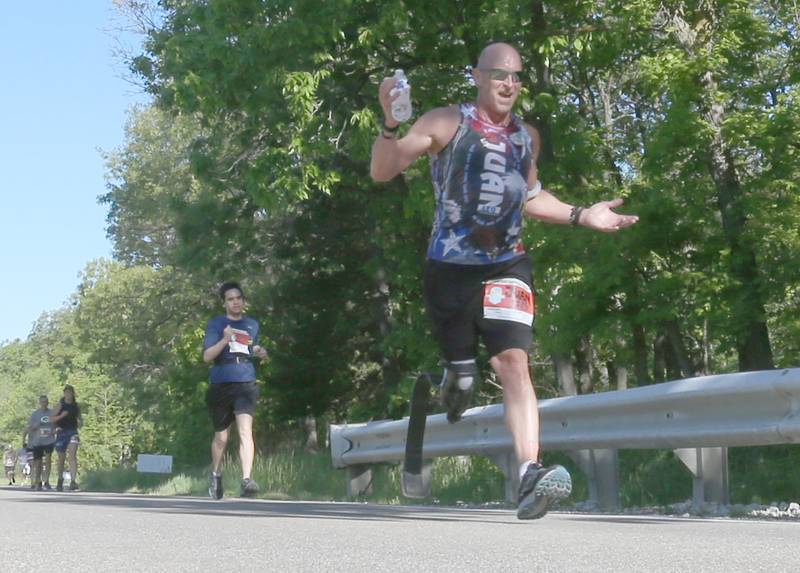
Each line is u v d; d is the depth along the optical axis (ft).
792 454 37.81
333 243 92.22
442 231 15.40
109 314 125.49
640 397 30.19
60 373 330.13
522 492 14.88
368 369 99.81
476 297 15.34
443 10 59.47
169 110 80.18
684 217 49.21
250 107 59.11
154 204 116.16
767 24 50.52
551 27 55.72
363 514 26.22
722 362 72.64
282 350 94.68
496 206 15.23
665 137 47.60
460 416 16.31
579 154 57.72
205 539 16.90
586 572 12.13
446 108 15.37
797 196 47.65
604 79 69.87
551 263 50.85
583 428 32.81
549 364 71.41
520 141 15.46
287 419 96.68
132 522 21.20
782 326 50.88
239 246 88.28
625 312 51.03
